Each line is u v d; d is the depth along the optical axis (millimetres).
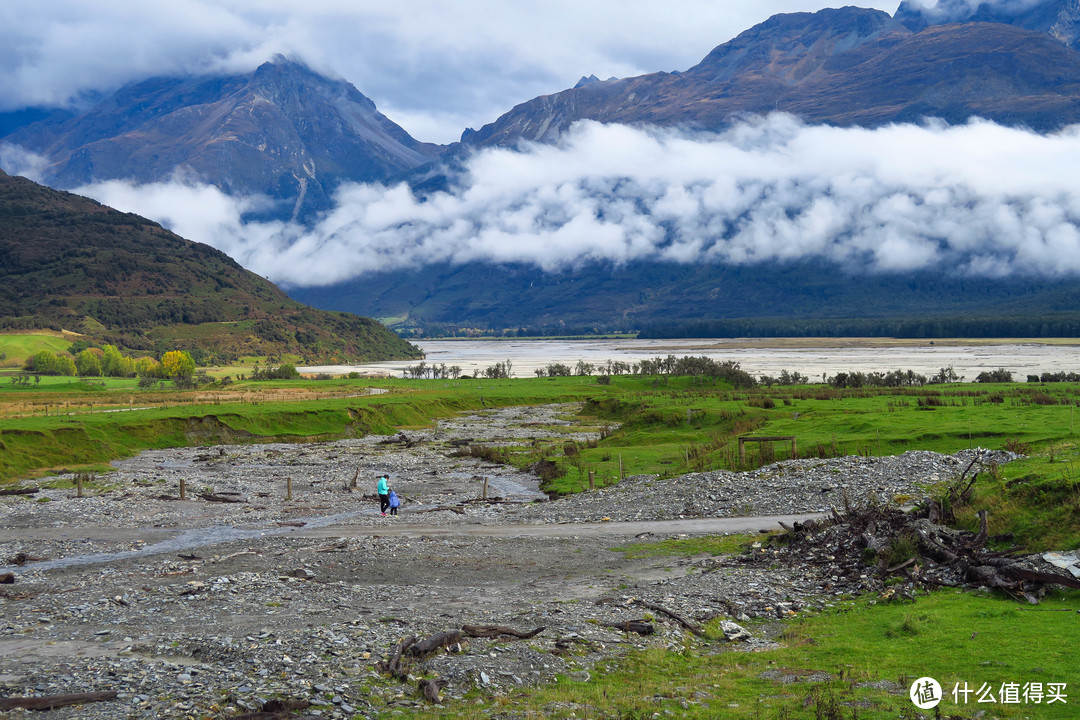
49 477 88562
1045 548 32719
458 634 28938
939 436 68750
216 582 40375
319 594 38375
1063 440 60156
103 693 23906
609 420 150125
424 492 78938
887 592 33094
